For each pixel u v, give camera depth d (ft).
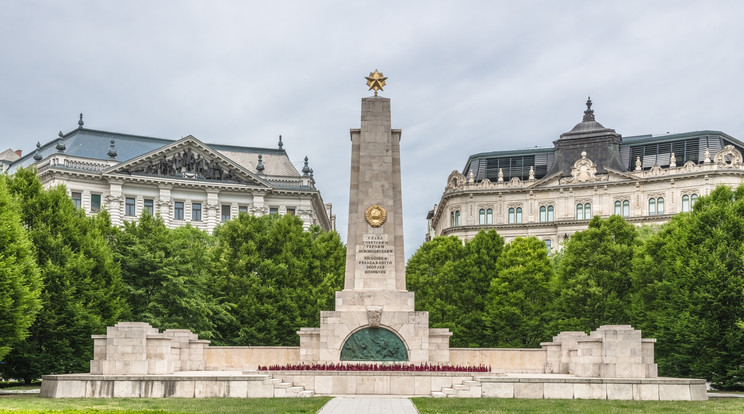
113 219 375.86
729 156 421.59
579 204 444.96
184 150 397.80
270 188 406.41
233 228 257.75
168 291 222.28
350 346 160.56
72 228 198.59
